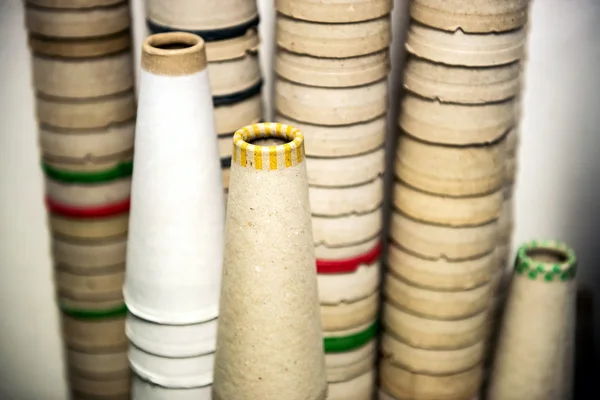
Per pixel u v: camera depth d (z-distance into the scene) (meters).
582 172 1.24
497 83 0.94
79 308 1.16
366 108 0.97
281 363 0.76
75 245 1.12
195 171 0.82
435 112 0.96
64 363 1.35
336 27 0.91
